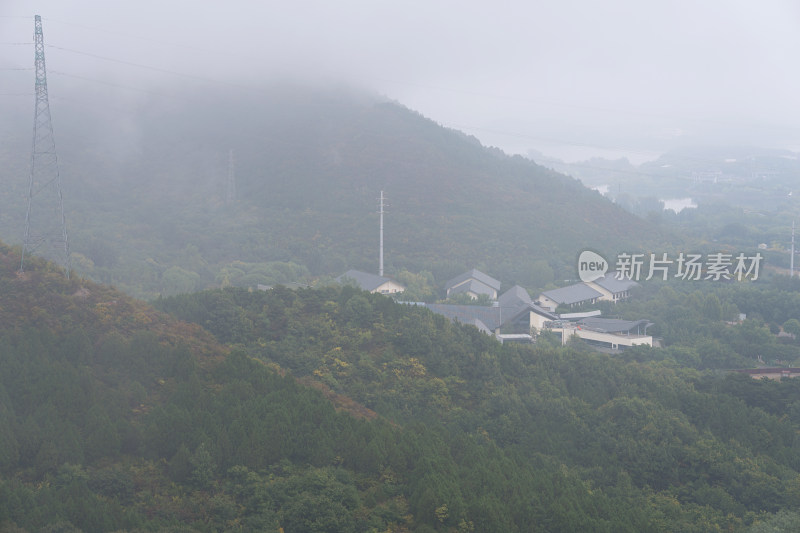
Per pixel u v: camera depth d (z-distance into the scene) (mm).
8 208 172000
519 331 114875
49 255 135000
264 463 49125
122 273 136250
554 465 58500
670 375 84375
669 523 52562
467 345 76312
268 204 199250
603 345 111250
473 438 58906
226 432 49750
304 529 44312
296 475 48062
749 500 57219
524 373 74438
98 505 42188
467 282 143500
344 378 66938
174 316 68750
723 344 107500
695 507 55969
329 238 177750
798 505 55812
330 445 51062
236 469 47594
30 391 50438
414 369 70375
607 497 54375
